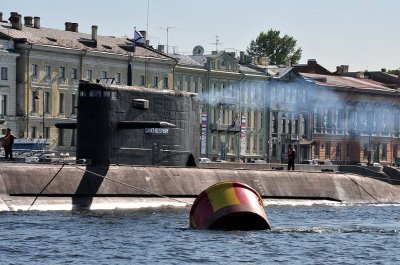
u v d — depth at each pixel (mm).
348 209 165625
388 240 113938
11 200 130000
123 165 142375
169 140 147750
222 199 114188
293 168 184500
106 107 139125
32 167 134375
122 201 140500
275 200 167750
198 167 155000
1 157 163250
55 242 101938
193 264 91500
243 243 105062
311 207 167250
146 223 120812
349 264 95312
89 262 91000
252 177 165750
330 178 180125
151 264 90938
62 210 132750
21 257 92688
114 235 108438
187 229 114750
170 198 145750
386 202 186750
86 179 137750
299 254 99875
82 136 140500
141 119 142500
